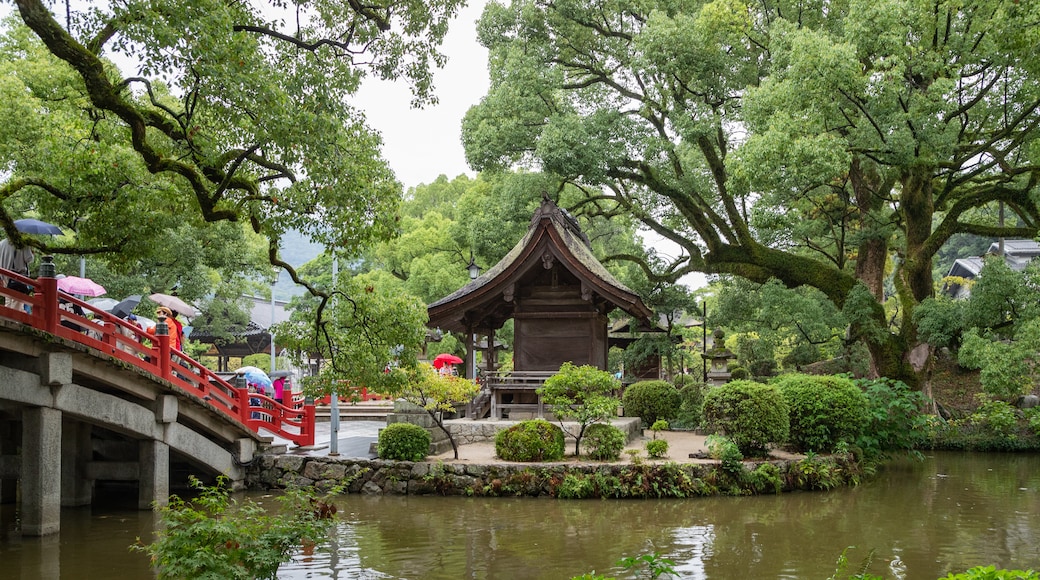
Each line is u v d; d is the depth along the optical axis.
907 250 29.52
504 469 16.97
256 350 45.91
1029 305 23.19
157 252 18.30
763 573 10.94
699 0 31.06
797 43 22.23
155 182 14.65
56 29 10.46
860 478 19.67
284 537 8.48
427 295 39.06
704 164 33.38
